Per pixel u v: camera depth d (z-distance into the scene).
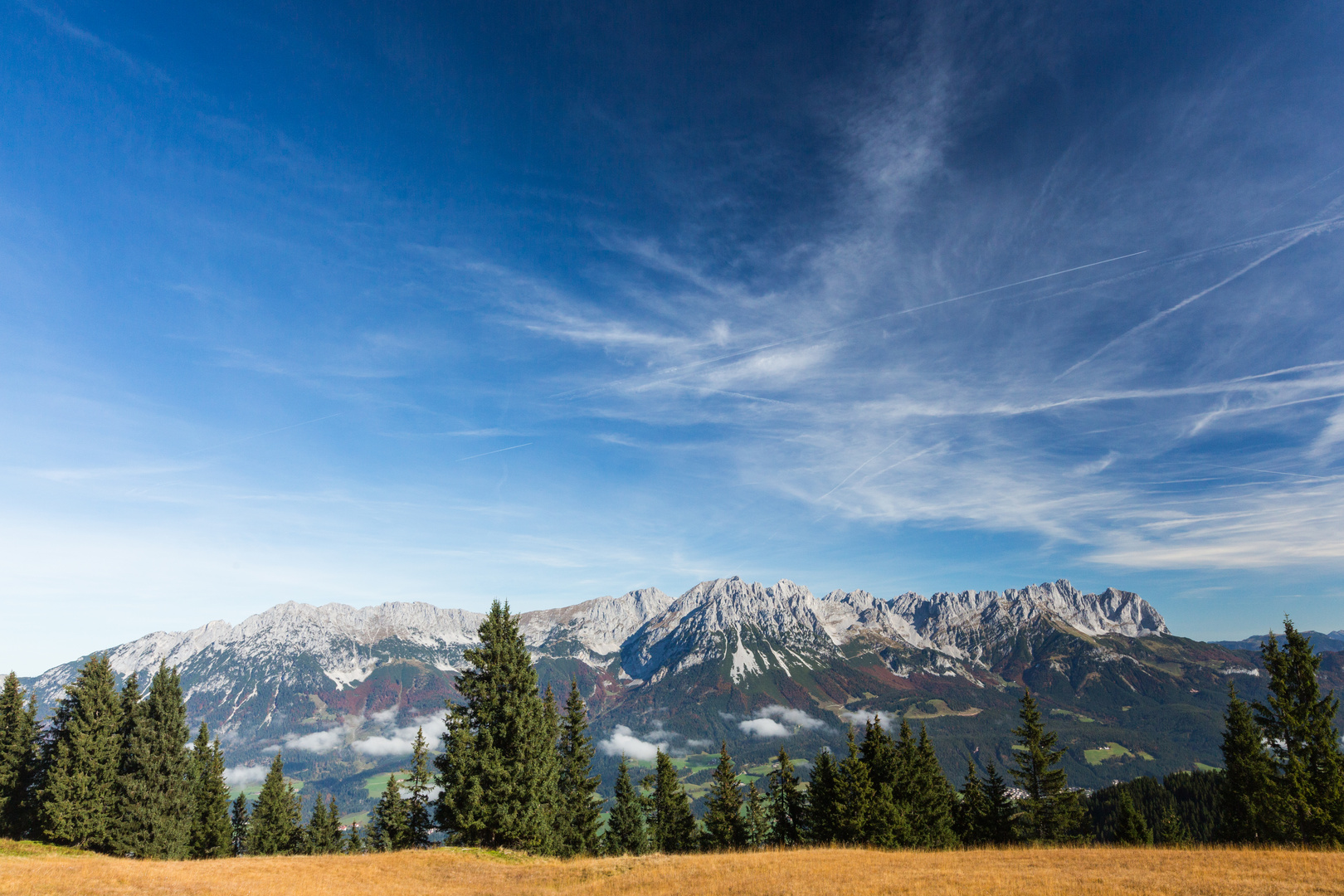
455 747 47.81
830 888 27.11
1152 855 33.47
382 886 34.09
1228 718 55.06
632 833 72.44
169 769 61.62
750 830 75.56
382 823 84.62
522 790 47.16
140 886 30.62
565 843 62.75
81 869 34.25
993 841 63.28
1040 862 32.81
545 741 50.84
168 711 62.78
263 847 86.06
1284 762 45.41
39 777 60.81
